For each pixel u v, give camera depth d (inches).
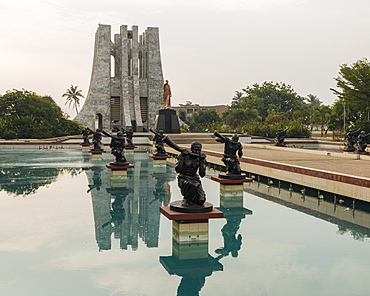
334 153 916.6
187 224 330.6
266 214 451.8
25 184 657.6
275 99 4325.8
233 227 391.9
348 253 304.8
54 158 1186.0
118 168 728.3
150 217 429.7
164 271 268.1
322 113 2979.8
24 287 237.1
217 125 2923.2
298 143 2018.9
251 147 1346.0
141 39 3009.4
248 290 234.8
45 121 2395.4
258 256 299.6
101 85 2770.7
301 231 374.0
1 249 311.1
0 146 1737.2
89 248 316.5
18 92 2544.3
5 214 435.8
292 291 232.5
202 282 247.6
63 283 244.2
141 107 2908.5
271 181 699.4
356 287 237.8
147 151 1568.7
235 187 560.7
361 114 2012.8
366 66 1729.8
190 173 341.4
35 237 345.7
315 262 284.2
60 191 590.6
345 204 511.8
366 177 478.9
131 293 229.6
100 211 455.2
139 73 3043.8
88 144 1587.1
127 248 318.3
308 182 581.6
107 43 2780.5
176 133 2165.4
